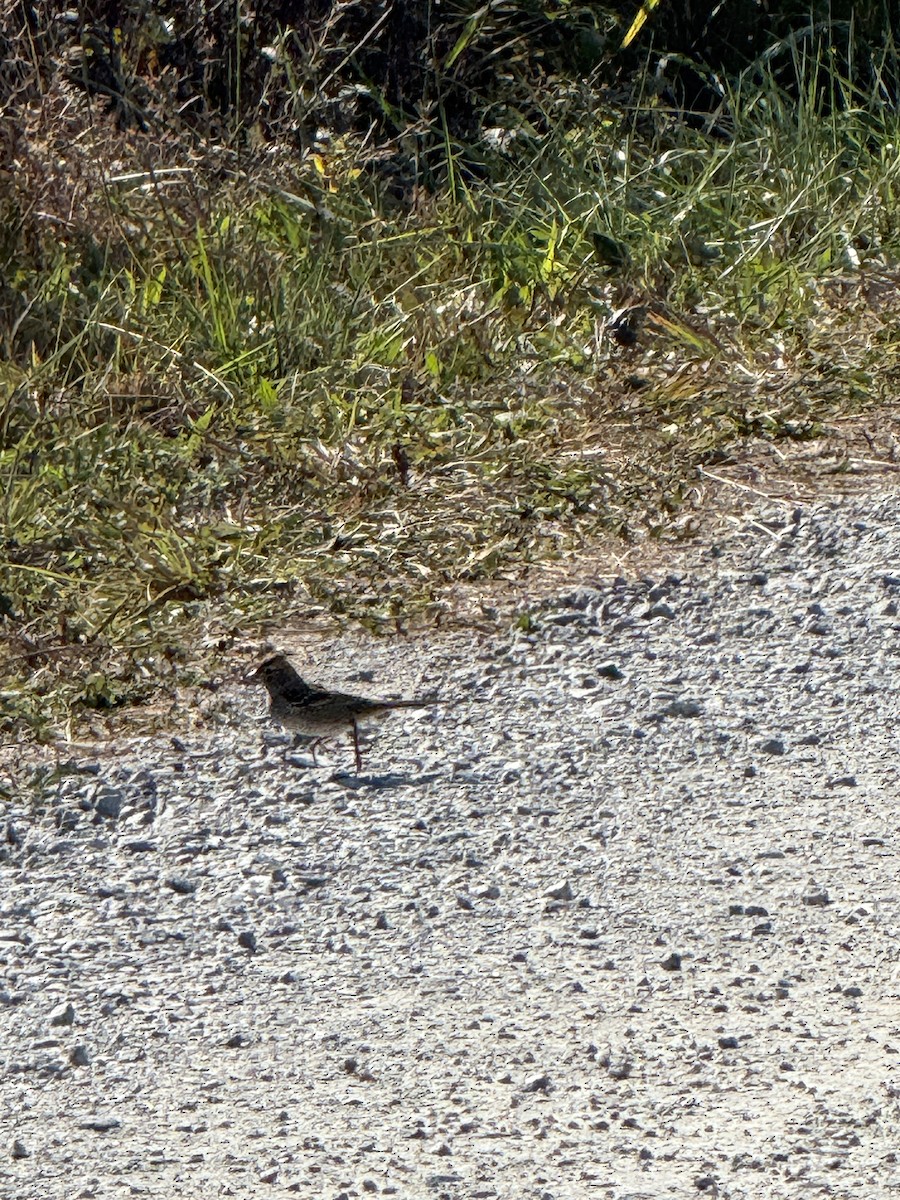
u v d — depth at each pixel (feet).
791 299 53.72
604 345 51.03
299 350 50.14
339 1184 22.17
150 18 58.95
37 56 57.16
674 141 63.82
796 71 66.54
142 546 40.37
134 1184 22.17
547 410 47.65
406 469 44.34
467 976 26.86
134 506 42.37
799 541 41.96
